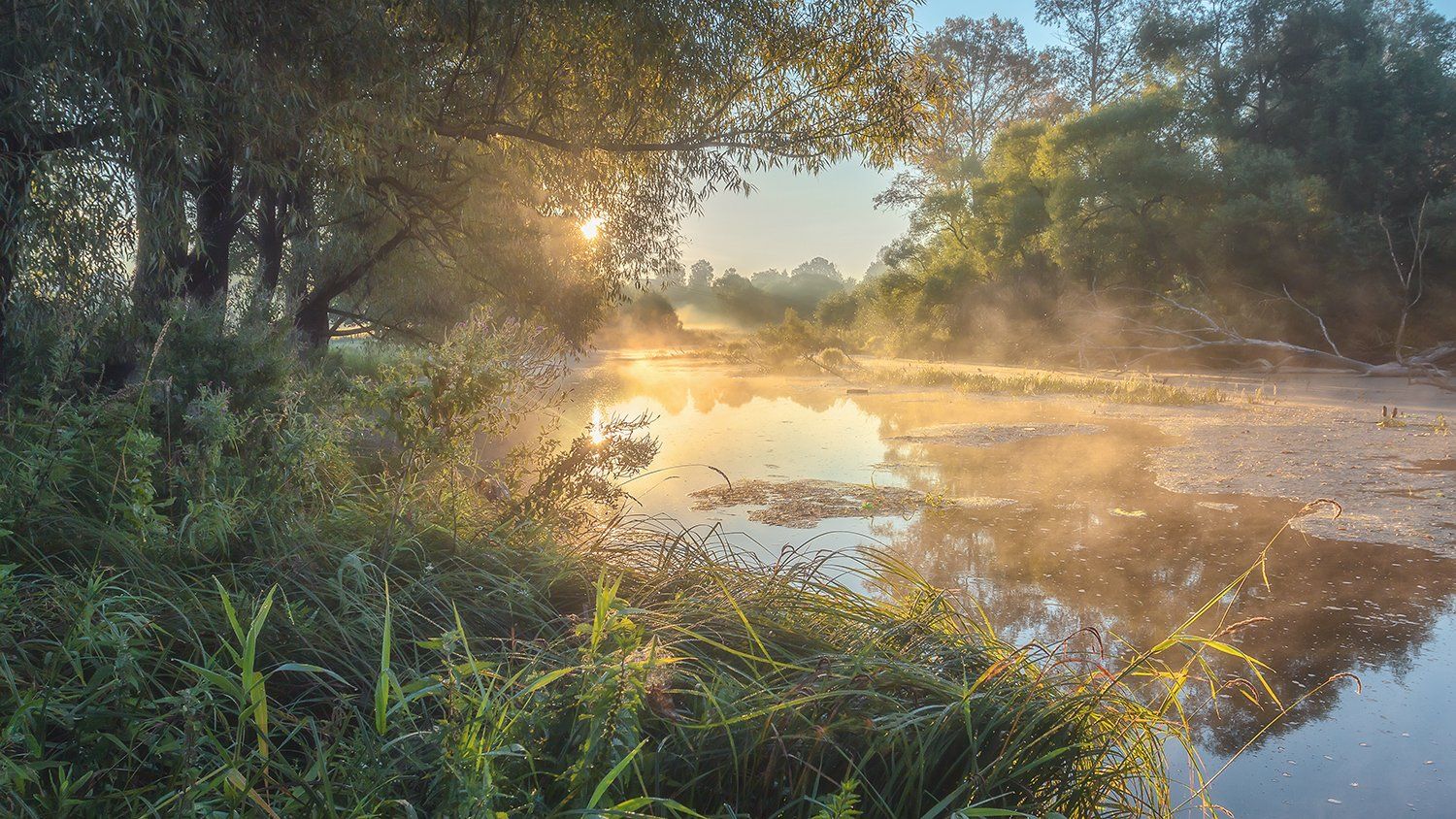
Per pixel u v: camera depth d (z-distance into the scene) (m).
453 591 3.20
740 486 8.67
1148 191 28.27
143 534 3.01
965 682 2.69
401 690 2.04
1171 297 27.92
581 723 2.11
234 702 2.26
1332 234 26.27
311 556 3.19
